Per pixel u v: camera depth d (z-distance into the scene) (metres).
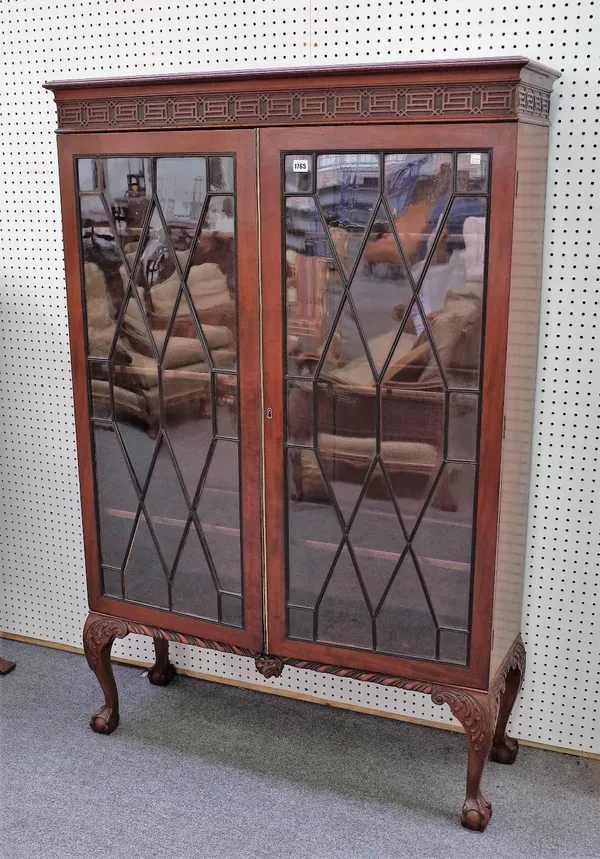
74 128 2.03
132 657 2.81
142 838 2.01
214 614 2.18
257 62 2.26
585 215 2.03
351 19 2.14
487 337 1.77
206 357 2.01
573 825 2.06
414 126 1.73
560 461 2.18
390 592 1.99
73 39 2.44
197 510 2.12
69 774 2.24
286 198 1.85
